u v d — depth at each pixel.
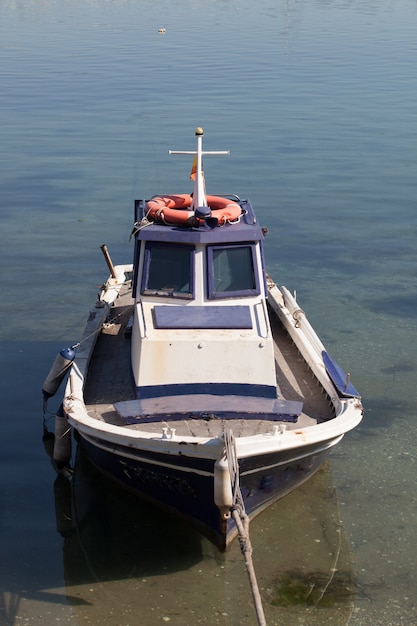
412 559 8.55
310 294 15.21
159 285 9.78
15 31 48.16
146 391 9.06
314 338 10.66
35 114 28.06
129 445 8.21
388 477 9.92
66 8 62.94
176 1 69.19
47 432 10.94
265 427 8.57
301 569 8.45
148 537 9.05
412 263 16.67
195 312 9.50
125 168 22.47
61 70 35.44
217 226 9.79
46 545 8.85
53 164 22.78
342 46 42.25
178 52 40.03
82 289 15.33
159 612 7.86
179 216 9.80
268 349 9.09
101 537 9.02
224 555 8.71
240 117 27.58
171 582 8.30
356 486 9.77
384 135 25.80
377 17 56.12
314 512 9.34
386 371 12.41
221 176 21.84
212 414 8.66
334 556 8.62
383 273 16.19
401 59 38.25
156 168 22.44
